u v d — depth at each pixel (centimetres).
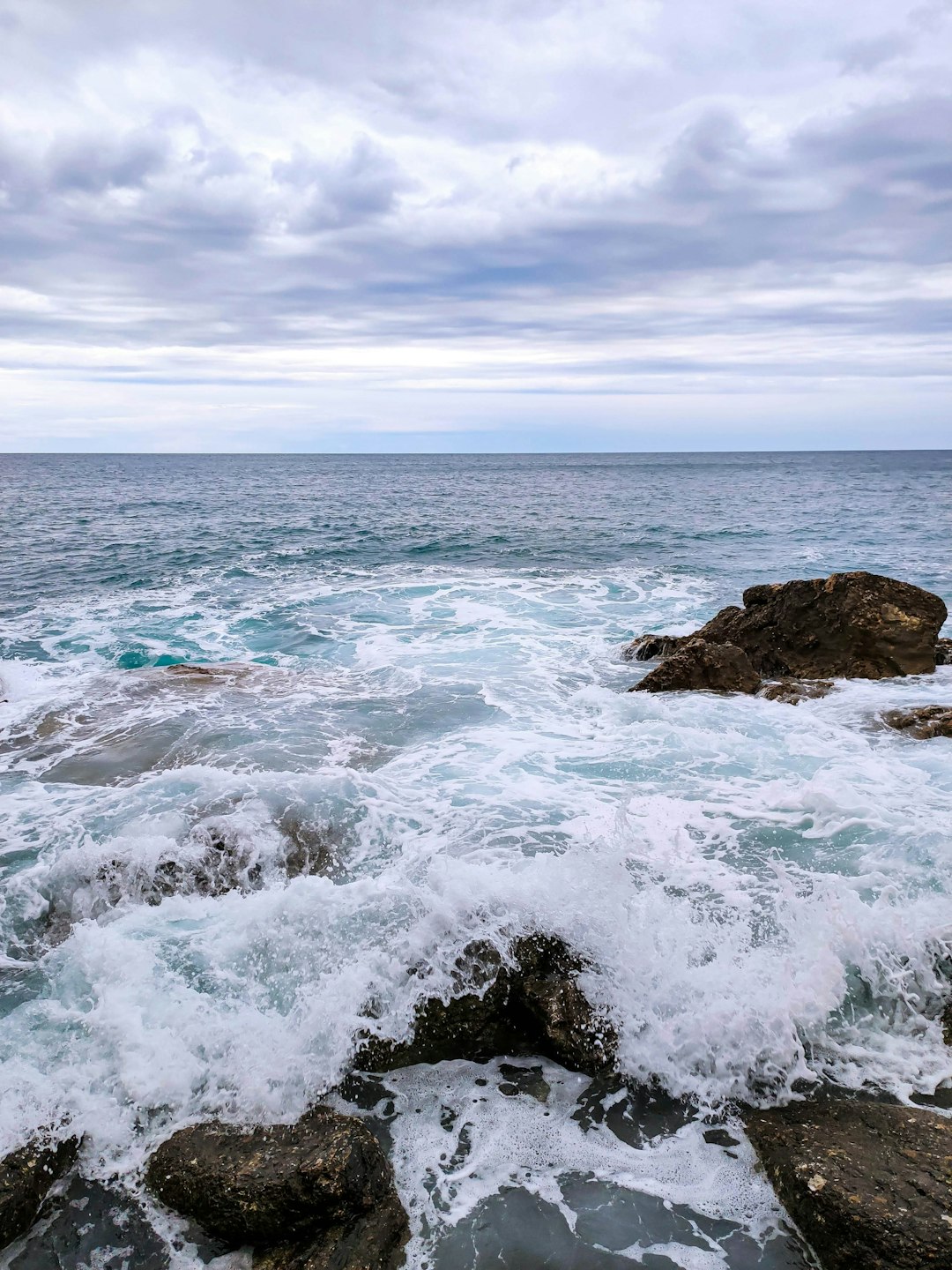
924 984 463
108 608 1642
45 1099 389
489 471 9606
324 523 3312
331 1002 443
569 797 691
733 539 2742
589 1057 429
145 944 491
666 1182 366
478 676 1098
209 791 690
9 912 543
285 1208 337
